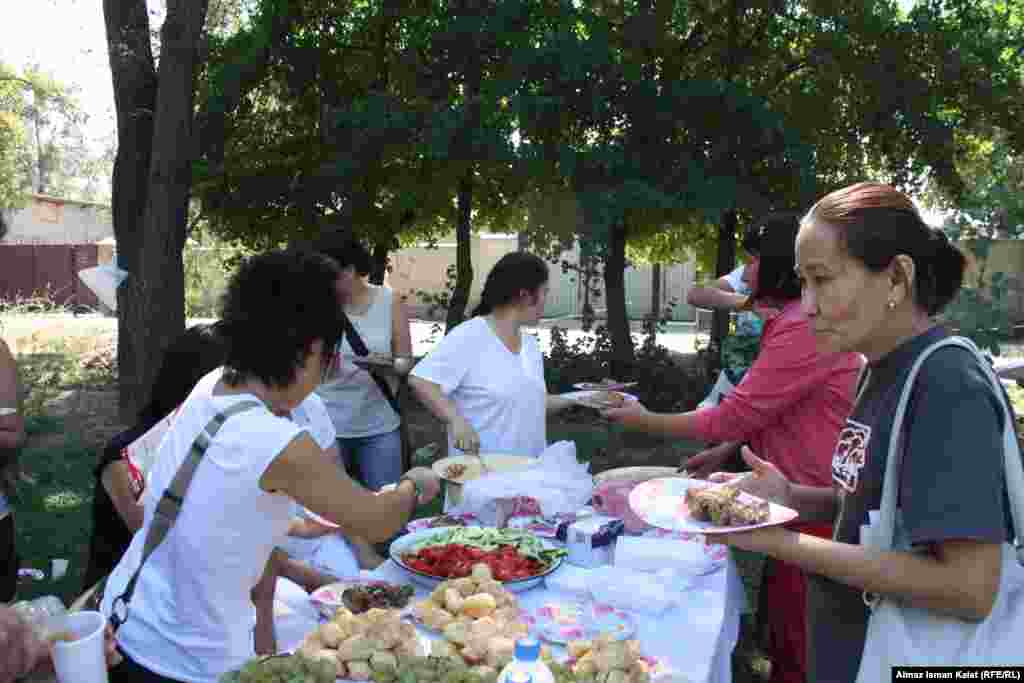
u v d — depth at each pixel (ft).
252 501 5.50
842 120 30.76
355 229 29.84
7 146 93.91
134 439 7.84
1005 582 4.46
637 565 7.84
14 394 8.48
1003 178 16.88
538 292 11.25
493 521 9.24
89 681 4.92
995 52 29.81
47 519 17.94
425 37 28.43
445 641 6.14
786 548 4.96
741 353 11.31
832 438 8.22
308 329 5.69
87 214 102.94
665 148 26.81
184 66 24.75
